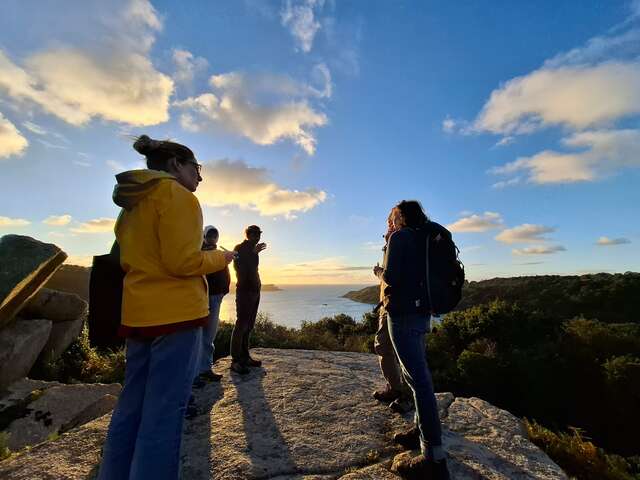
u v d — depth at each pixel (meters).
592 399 15.54
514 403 15.55
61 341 8.34
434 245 2.66
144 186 1.74
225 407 3.72
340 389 4.19
